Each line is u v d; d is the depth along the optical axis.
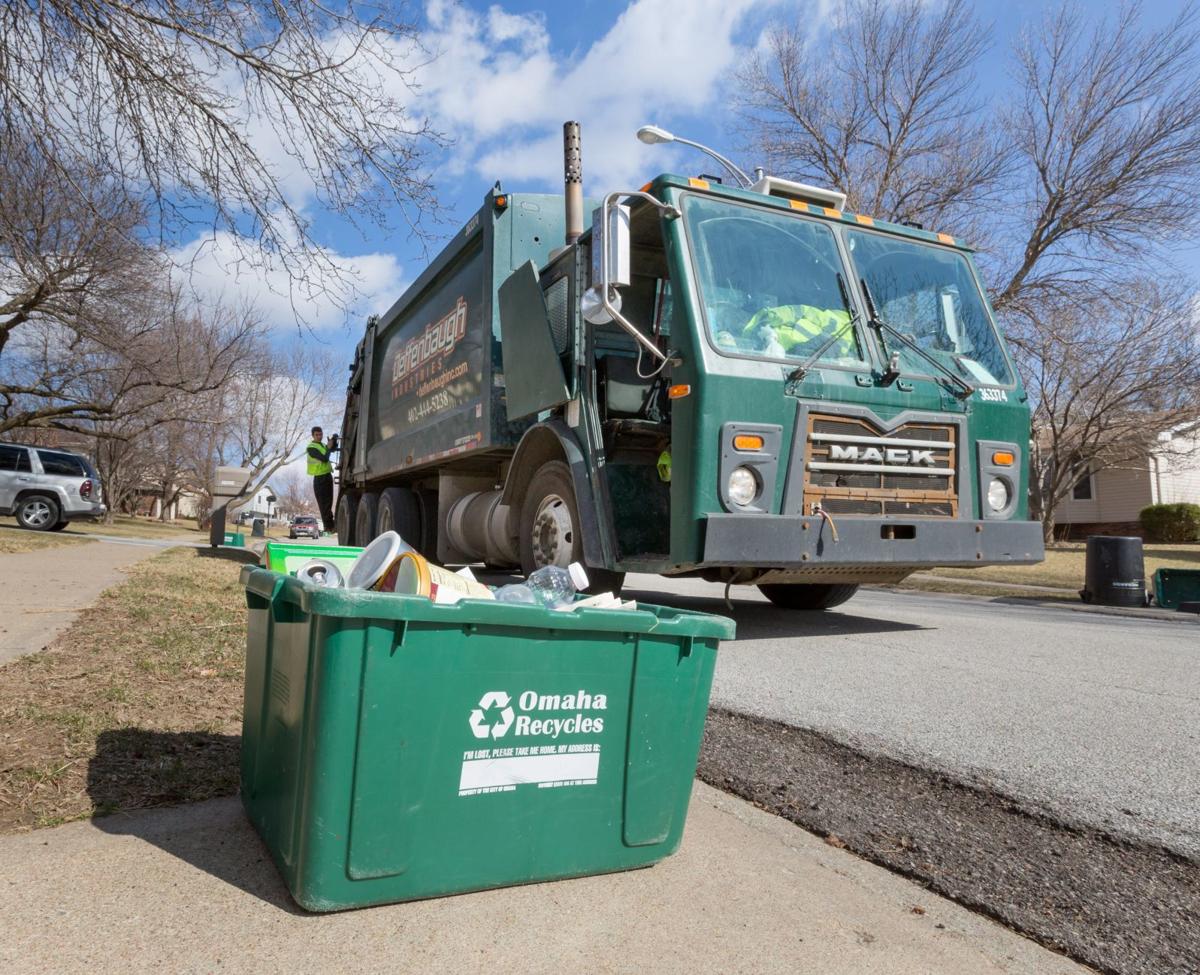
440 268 8.93
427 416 9.37
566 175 7.45
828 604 7.84
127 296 10.12
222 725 3.43
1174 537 27.34
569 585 2.71
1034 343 20.16
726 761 3.32
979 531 5.71
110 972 1.72
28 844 2.30
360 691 1.88
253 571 2.45
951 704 4.17
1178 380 20.05
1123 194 19.25
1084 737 3.61
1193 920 2.14
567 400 6.18
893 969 1.88
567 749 2.13
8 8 4.41
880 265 6.05
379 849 1.93
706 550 4.92
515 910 2.03
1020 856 2.50
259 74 4.80
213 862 2.21
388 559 2.31
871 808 2.86
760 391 5.17
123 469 51.12
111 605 6.54
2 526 21.52
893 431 5.51
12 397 22.41
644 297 6.80
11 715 3.35
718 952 1.90
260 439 48.00
